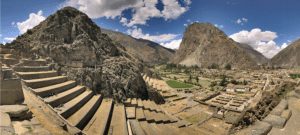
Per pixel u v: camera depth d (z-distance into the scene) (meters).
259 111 54.28
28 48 60.19
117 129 36.97
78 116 34.69
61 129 23.44
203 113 64.06
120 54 85.19
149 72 119.12
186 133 43.91
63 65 59.47
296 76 165.75
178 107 69.31
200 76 193.00
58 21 68.38
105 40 81.62
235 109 67.75
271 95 72.56
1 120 20.08
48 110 28.61
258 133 42.09
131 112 48.97
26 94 30.80
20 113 22.73
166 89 94.62
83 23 76.12
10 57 45.81
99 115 40.66
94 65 64.62
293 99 74.62
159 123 47.88
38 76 43.31
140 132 37.31
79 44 65.19
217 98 90.19
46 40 64.06
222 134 47.00
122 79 65.50
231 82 138.38
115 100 57.44
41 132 20.72
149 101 66.94
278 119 50.09
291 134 43.62
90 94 50.16
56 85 43.44
